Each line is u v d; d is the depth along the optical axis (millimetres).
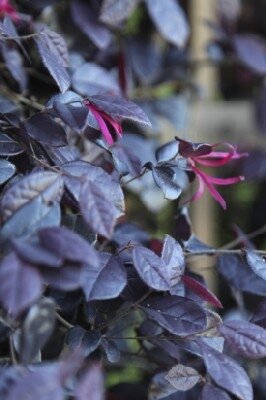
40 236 430
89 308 534
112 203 478
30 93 701
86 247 428
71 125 484
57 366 429
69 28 763
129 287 532
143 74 878
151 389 531
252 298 705
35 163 530
